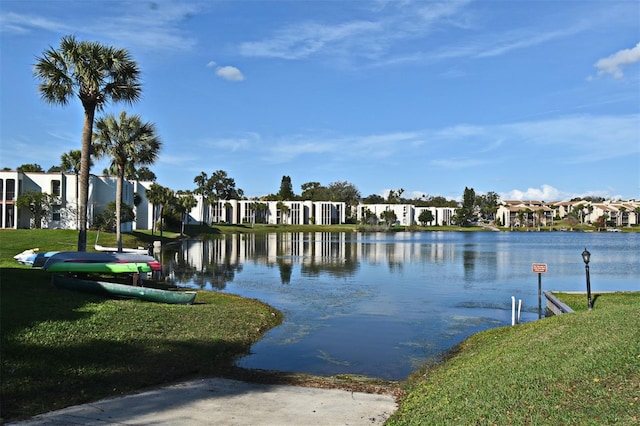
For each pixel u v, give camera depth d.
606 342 9.60
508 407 7.20
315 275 35.50
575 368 8.34
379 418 8.68
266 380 11.24
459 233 154.50
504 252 62.78
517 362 9.68
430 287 29.72
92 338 12.75
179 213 92.19
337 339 16.42
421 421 7.61
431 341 16.28
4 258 31.00
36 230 55.94
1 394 9.02
